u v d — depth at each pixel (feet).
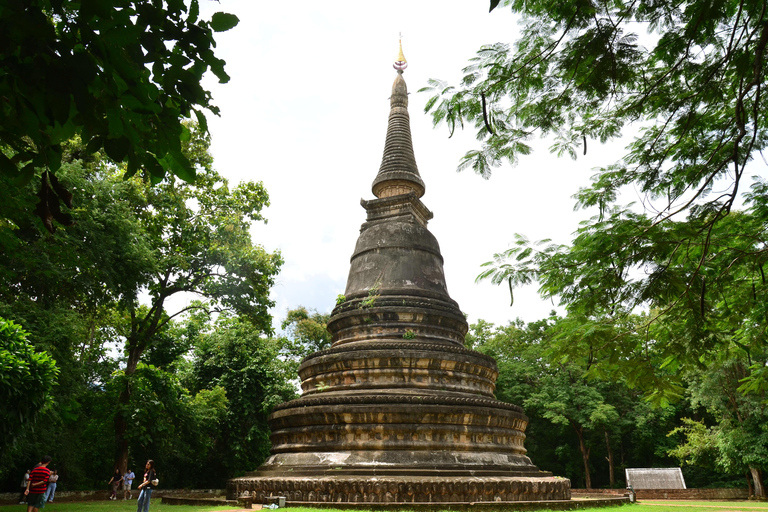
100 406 113.70
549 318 37.96
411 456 67.51
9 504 87.30
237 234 125.18
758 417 113.50
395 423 69.10
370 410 69.05
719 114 31.53
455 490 61.87
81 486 129.08
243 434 138.92
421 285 89.45
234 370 143.43
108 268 77.61
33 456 94.53
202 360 149.69
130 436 107.96
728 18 26.71
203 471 140.77
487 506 58.59
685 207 28.76
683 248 31.89
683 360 37.40
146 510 57.47
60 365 74.74
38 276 72.54
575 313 35.27
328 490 62.18
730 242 32.12
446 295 92.07
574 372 162.09
